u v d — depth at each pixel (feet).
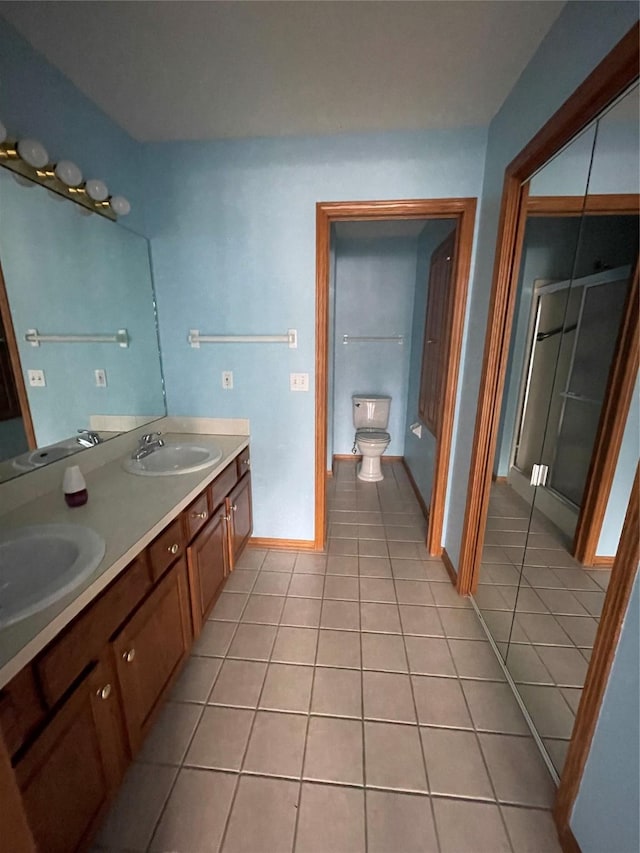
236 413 7.59
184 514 4.77
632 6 2.86
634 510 2.71
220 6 3.72
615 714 2.88
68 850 2.86
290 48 4.30
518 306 5.66
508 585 6.05
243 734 4.38
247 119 5.78
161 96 5.20
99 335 5.73
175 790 3.84
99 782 3.22
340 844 3.44
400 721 4.54
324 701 4.79
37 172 4.46
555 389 5.22
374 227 10.68
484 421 5.93
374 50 4.33
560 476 5.08
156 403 7.38
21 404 4.42
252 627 6.01
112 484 5.07
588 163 4.15
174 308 7.19
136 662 3.74
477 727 4.48
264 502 8.04
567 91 3.76
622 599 2.81
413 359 12.68
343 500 10.82
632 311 3.75
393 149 6.18
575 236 4.60
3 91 4.05
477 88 5.02
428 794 3.82
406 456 13.52
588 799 3.14
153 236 6.91
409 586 7.00
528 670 5.00
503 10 3.77
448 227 8.50
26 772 2.44
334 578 7.23
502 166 5.37
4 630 2.50
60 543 3.65
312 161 6.34
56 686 2.70
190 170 6.56
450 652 5.54
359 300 13.02
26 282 4.46
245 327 7.13
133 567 3.66
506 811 3.69
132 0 3.65
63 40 4.20
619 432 3.91
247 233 6.73
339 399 13.96
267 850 3.40
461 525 6.86
